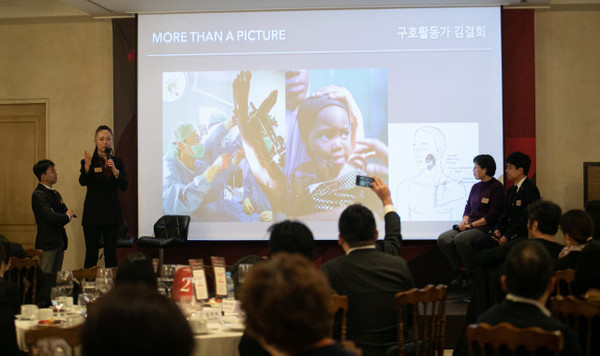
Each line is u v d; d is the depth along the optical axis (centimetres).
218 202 805
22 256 527
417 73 791
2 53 870
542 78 815
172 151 811
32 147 875
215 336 324
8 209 874
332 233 794
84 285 409
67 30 864
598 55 809
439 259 786
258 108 802
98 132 699
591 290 298
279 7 793
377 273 327
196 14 809
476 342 259
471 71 787
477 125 786
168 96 811
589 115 812
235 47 805
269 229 332
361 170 793
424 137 790
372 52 793
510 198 676
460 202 786
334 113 796
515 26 790
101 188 704
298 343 141
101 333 117
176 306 126
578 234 372
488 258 391
